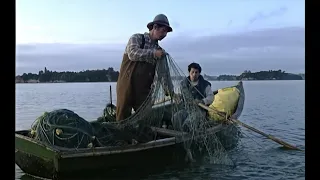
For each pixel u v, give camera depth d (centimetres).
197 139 616
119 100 587
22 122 1224
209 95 727
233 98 807
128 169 521
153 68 578
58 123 504
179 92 613
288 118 1263
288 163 626
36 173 507
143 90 575
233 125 745
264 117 1291
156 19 577
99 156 492
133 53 561
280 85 4456
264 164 619
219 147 644
